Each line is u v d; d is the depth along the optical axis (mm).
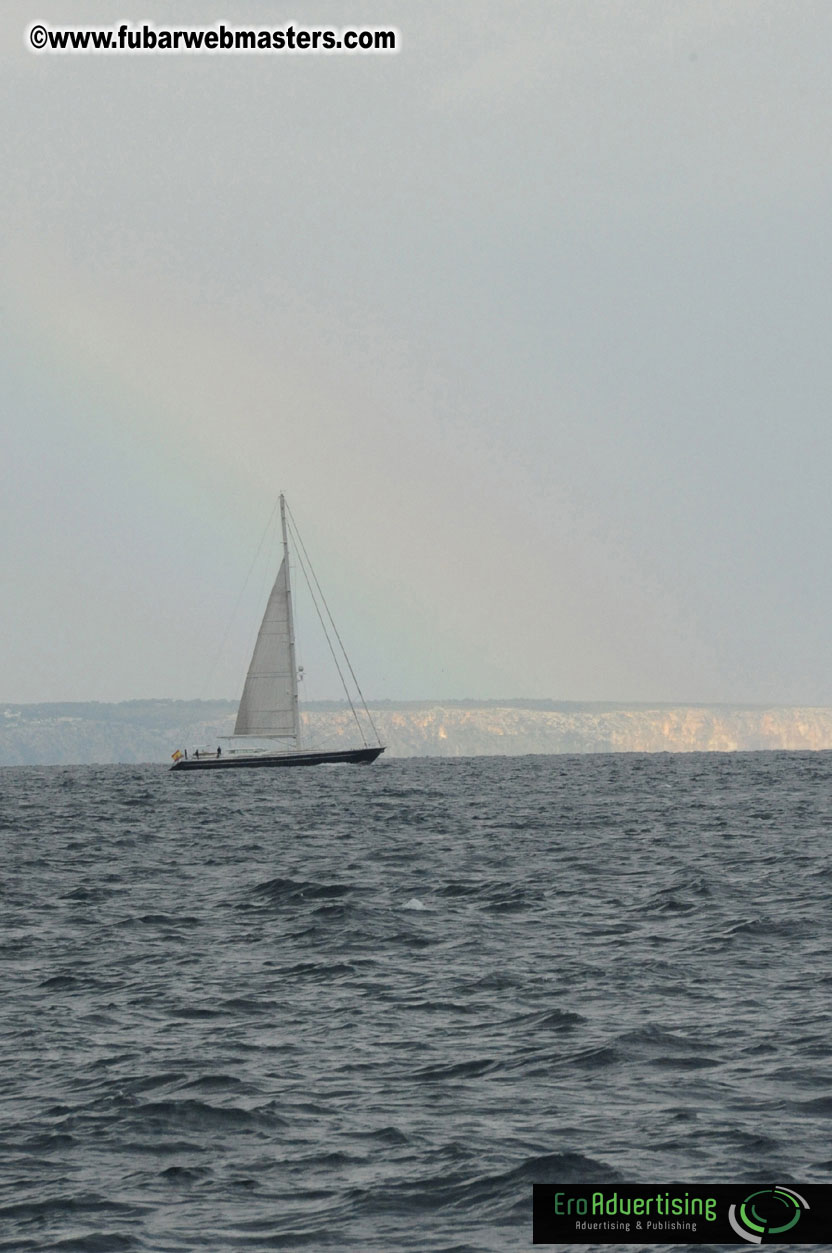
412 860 184250
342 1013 87812
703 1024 81250
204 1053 78000
